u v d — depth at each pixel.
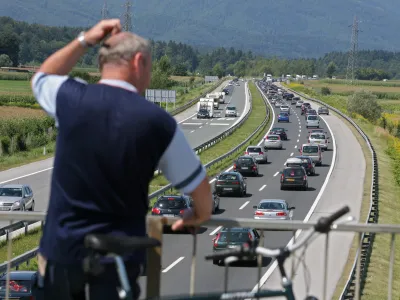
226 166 143.62
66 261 10.57
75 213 10.62
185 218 11.99
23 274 42.84
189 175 11.11
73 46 12.09
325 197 111.25
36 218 14.22
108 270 10.38
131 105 10.82
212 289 47.91
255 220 13.68
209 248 66.75
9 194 87.44
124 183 10.66
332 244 66.62
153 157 10.86
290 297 10.86
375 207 89.56
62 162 10.74
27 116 198.62
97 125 10.69
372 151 164.25
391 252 14.01
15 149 148.88
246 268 55.81
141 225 11.06
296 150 182.38
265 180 131.12
